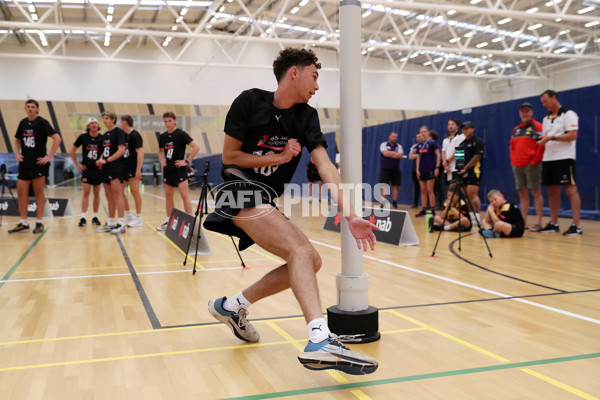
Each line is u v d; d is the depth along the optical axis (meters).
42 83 20.69
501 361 2.14
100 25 19.02
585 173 8.26
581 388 1.85
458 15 17.64
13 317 2.92
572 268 4.31
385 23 18.72
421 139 9.35
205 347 2.38
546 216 9.03
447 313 2.93
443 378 1.96
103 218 9.45
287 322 2.79
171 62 17.53
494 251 5.30
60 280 4.01
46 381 1.96
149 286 3.78
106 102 21.30
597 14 17.19
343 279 2.44
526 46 21.05
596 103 8.00
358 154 2.34
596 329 2.60
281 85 2.01
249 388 1.89
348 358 1.73
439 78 24.70
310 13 18.31
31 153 6.99
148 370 2.08
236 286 3.78
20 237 6.70
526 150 6.85
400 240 5.82
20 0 15.98
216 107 22.11
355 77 2.32
